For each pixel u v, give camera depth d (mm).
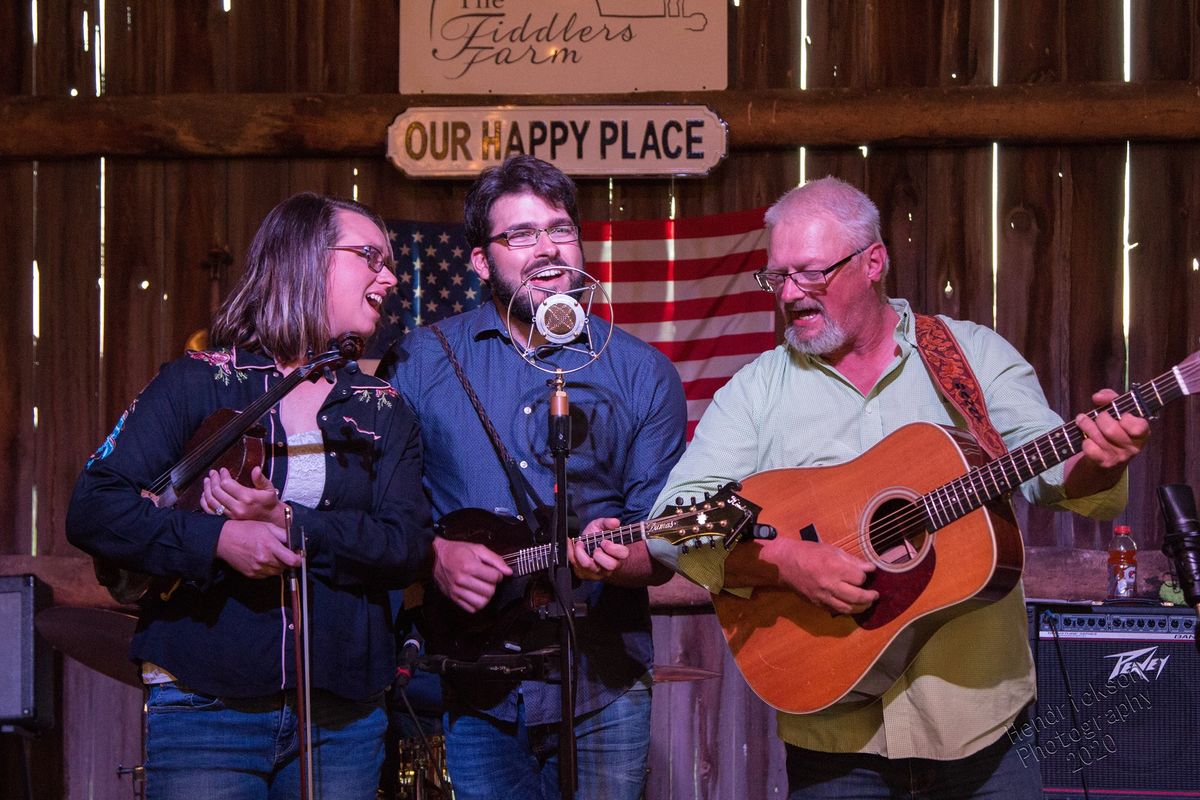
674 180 6297
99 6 6480
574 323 3219
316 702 2971
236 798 2879
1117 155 6184
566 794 2975
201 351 3131
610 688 3357
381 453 3176
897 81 6277
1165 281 6098
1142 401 2844
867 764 3201
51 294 6375
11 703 5297
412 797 4422
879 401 3346
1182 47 6191
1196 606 3574
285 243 3168
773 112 6172
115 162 6414
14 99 6371
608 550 3062
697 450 3449
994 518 3049
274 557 2814
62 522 6254
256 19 6449
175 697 2891
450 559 3277
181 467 2936
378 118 6277
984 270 6160
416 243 6234
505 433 3496
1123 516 5953
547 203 3498
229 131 6301
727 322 6152
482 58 6344
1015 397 3234
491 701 3330
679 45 6301
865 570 3086
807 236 3293
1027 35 6254
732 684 6039
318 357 2969
